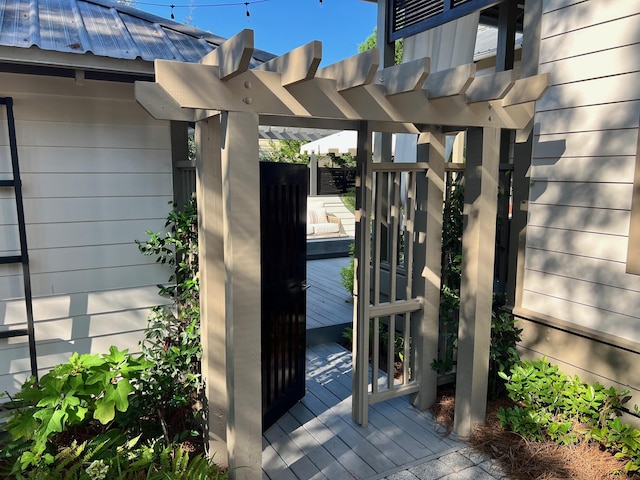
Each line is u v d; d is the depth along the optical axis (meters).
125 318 3.17
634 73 2.38
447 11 3.52
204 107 1.79
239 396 2.02
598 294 2.64
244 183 1.91
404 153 4.50
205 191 2.28
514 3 3.59
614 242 2.53
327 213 10.66
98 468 1.96
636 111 2.38
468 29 4.14
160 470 2.13
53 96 2.79
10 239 2.80
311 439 2.77
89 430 2.59
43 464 2.04
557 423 2.61
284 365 3.01
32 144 2.78
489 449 2.62
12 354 2.89
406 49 4.69
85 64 2.48
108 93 2.93
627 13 2.38
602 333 2.62
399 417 3.01
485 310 2.70
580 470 2.39
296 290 3.08
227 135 1.86
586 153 2.63
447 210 3.19
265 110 1.91
